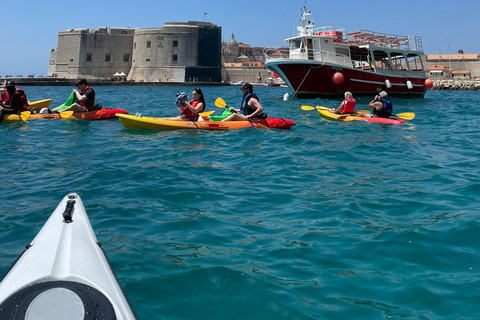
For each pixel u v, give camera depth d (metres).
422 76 30.33
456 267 3.35
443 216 4.54
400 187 5.77
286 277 3.17
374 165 7.18
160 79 81.75
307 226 4.26
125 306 2.23
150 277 3.11
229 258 3.47
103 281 2.41
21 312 1.89
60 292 2.08
